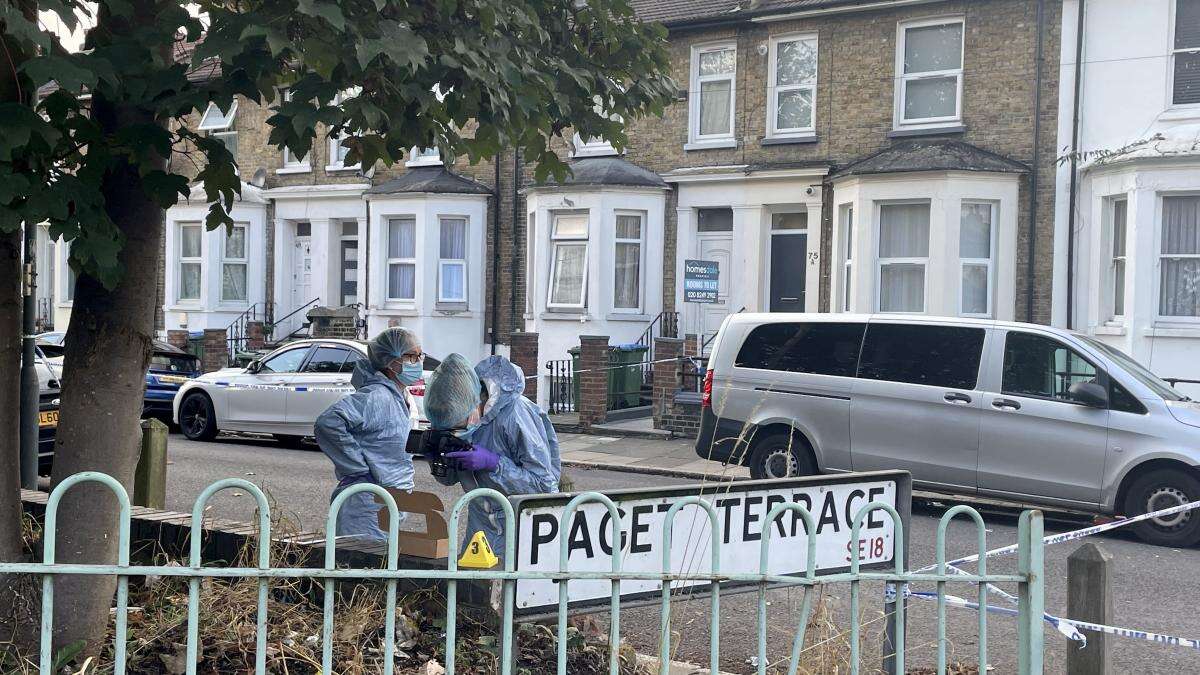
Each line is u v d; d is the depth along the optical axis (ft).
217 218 14.70
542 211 68.85
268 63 12.91
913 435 35.04
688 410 54.34
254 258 83.25
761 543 12.75
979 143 57.16
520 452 17.74
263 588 11.02
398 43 13.05
